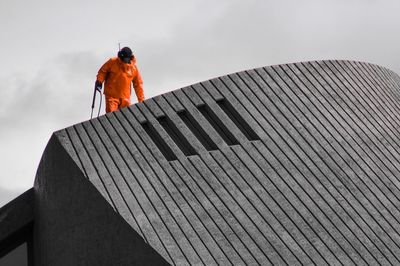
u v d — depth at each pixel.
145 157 23.81
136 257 21.88
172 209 22.70
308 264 22.41
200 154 24.27
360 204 24.39
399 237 23.83
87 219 23.12
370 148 26.23
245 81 26.34
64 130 24.44
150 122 24.77
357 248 23.19
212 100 25.64
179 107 25.27
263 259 22.19
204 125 24.97
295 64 27.45
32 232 27.16
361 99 27.77
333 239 23.22
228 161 24.28
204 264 21.62
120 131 24.41
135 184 23.09
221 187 23.58
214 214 22.88
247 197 23.53
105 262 22.58
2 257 26.83
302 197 24.00
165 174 23.52
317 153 25.33
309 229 23.27
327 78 27.67
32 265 26.97
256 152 24.72
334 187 24.59
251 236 22.62
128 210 22.41
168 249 21.70
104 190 22.83
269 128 25.45
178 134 24.77
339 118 26.66
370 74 29.17
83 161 23.56
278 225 23.09
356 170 25.31
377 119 27.45
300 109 26.27
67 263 23.97
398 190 25.22
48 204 25.12
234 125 25.20
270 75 26.77
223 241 22.28
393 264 23.06
